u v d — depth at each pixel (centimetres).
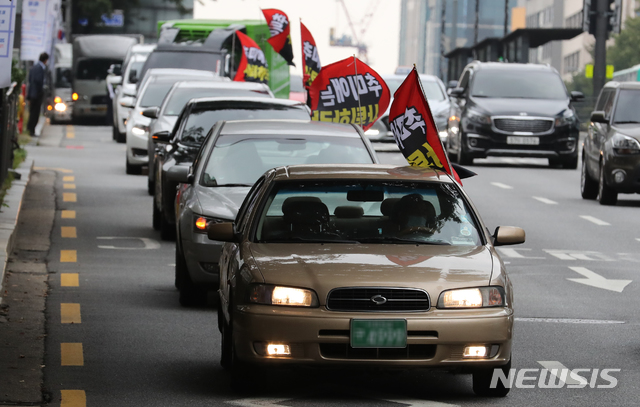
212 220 2769
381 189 2145
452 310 1841
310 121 3225
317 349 1822
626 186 5369
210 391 1958
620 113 5628
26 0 7788
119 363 2175
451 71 13438
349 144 3061
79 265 3447
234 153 3044
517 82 7662
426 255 1969
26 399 1859
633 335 2547
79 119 13462
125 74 9419
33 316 2634
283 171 2212
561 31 10519
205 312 2762
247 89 4941
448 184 2169
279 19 5712
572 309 2889
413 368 1830
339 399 1916
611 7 8912
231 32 8600
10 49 3422
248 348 1848
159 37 9188
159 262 3566
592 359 2275
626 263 3753
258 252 1984
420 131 2517
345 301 1838
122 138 9156
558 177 6956
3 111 4659
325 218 2097
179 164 3772
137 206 4991
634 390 2003
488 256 1986
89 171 6556
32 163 6319
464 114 7438
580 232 4531
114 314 2697
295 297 1841
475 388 1941
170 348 2328
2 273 2895
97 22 17350
